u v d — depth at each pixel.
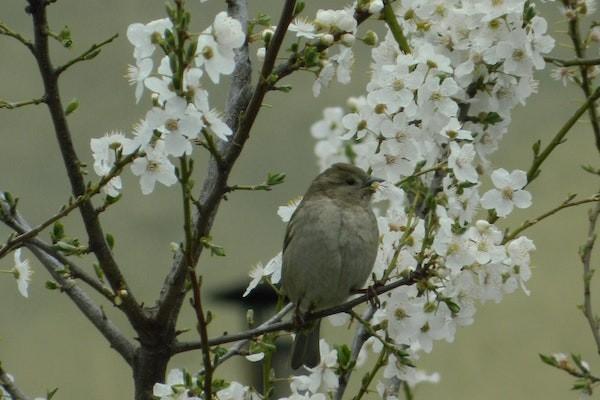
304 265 10.67
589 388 9.75
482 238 9.09
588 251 10.29
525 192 9.45
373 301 9.16
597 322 10.15
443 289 9.47
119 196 8.54
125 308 8.83
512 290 9.61
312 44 8.45
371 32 8.96
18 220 8.94
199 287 7.87
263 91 8.06
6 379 9.03
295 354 10.48
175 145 7.52
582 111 10.15
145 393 9.14
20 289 8.90
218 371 14.34
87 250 8.59
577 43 10.86
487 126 10.69
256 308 13.07
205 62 7.50
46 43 8.01
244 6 10.14
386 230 10.60
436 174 10.34
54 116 8.28
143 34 7.49
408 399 11.30
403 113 9.55
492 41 10.02
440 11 10.45
